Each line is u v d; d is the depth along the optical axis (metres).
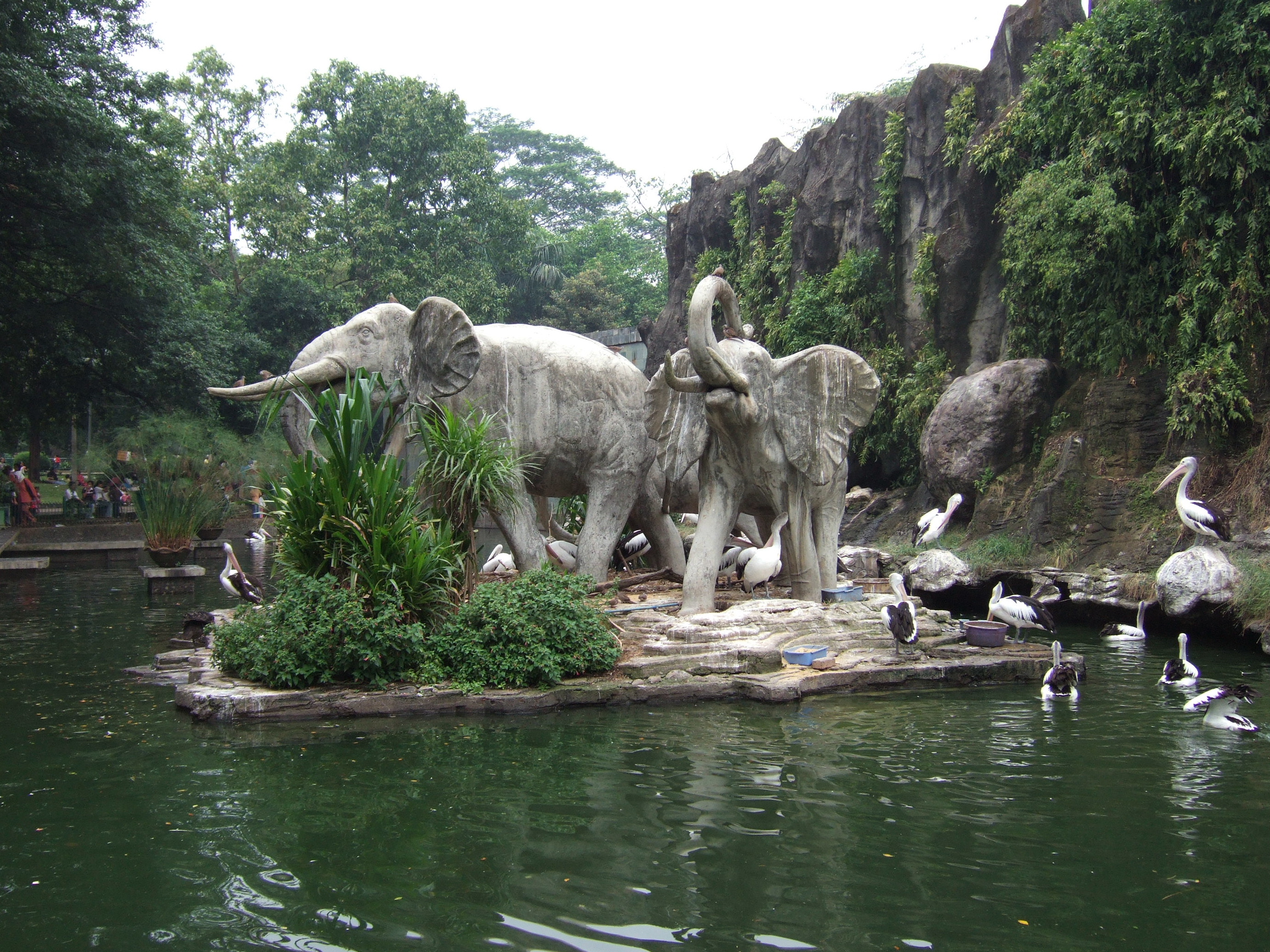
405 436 10.66
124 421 31.25
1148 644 11.34
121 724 7.45
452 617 8.25
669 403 9.97
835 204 22.33
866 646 9.22
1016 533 15.16
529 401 10.00
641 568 12.67
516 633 7.98
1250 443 13.38
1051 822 5.39
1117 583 12.71
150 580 15.85
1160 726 7.47
